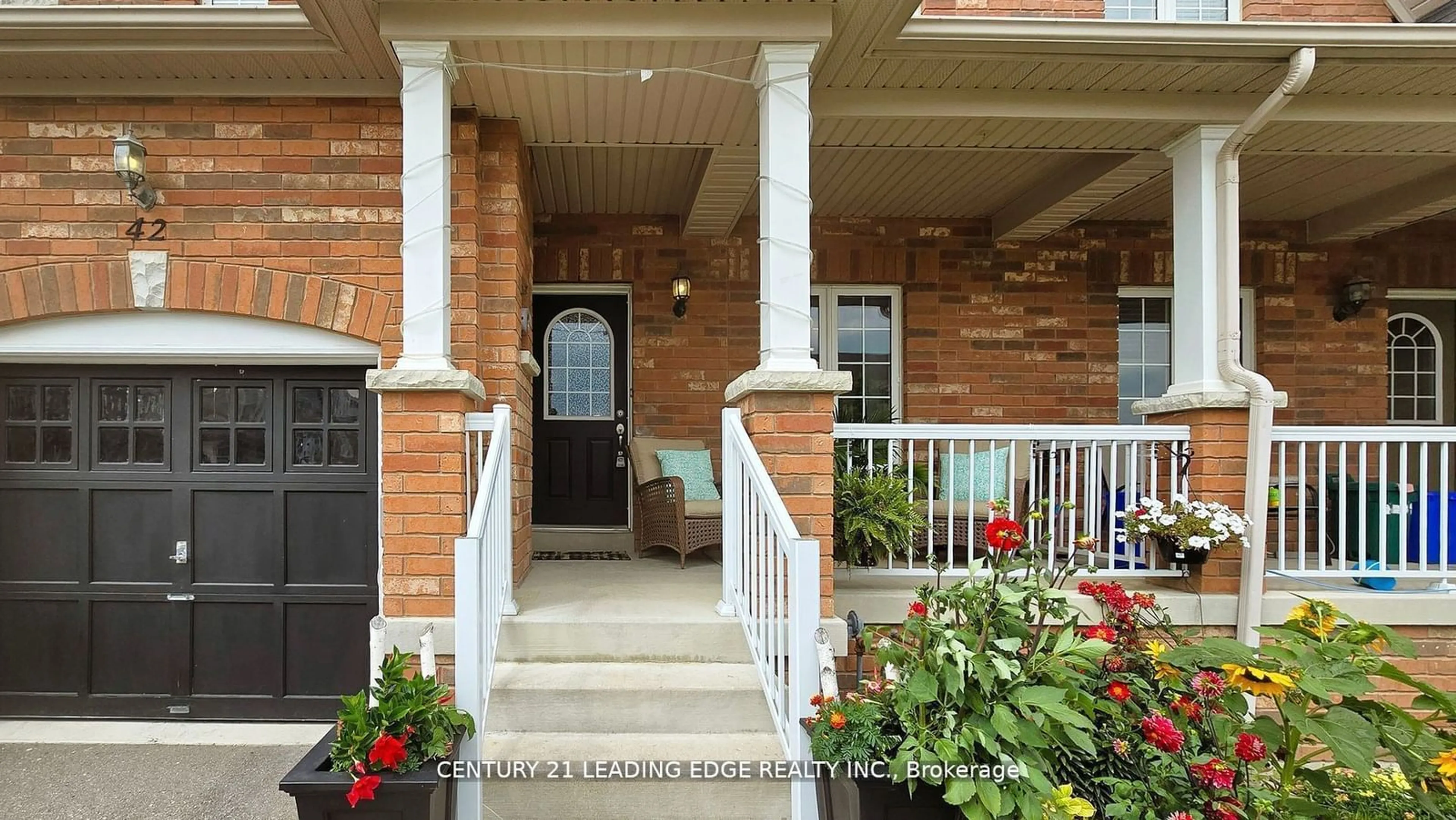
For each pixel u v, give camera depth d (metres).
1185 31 3.59
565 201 5.81
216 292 3.98
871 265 6.17
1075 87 4.04
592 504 6.12
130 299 3.96
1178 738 2.34
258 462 4.34
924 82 3.99
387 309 4.01
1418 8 4.79
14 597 4.26
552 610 3.65
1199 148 4.20
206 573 4.31
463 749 2.68
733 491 3.60
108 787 3.51
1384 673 2.80
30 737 4.05
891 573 3.93
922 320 6.19
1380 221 5.70
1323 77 3.86
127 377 4.31
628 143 4.48
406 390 3.45
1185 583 4.10
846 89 4.05
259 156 3.99
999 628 2.57
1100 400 6.24
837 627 3.41
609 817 2.88
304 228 4.00
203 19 3.48
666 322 6.07
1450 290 6.43
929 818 2.38
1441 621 4.03
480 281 4.16
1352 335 6.26
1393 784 2.94
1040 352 6.22
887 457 4.80
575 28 3.32
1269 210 6.02
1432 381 6.50
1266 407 3.90
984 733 2.25
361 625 4.32
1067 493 5.82
